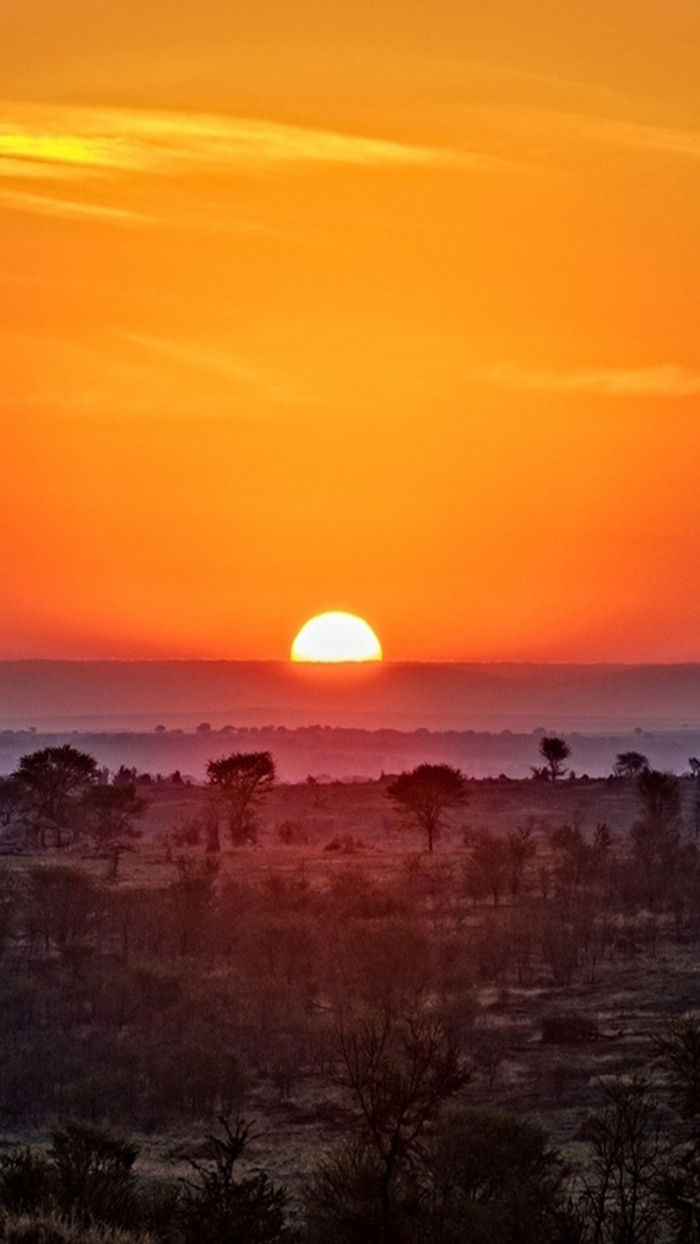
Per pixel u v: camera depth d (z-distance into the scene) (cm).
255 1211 13962
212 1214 13888
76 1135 16362
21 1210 13050
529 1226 13762
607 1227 14162
